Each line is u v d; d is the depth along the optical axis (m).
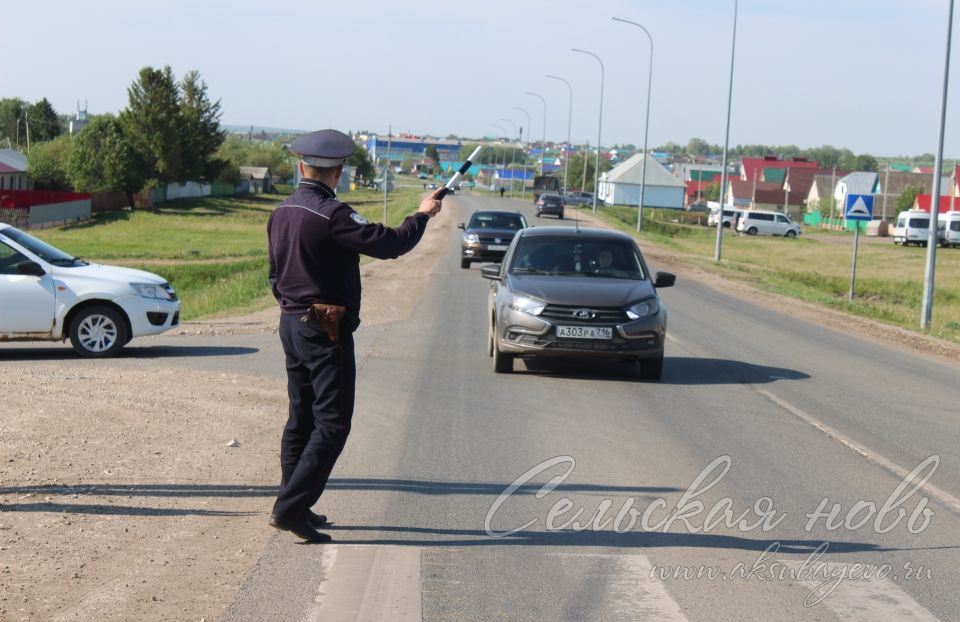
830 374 13.73
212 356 13.66
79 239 57.00
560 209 66.88
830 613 4.95
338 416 5.52
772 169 136.62
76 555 5.46
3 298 13.18
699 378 12.71
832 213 100.81
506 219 32.88
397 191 123.94
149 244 54.34
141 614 4.68
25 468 7.15
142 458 7.64
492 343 13.39
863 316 26.25
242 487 7.00
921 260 56.84
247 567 5.39
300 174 5.60
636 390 11.53
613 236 13.20
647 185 123.44
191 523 6.14
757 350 16.08
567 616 4.81
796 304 26.45
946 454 8.82
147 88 88.50
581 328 11.62
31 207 63.78
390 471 7.57
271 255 5.59
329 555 5.60
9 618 4.56
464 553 5.72
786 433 9.42
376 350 14.26
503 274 12.90
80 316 13.42
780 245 68.31
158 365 12.70
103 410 9.27
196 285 37.16
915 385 13.17
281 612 4.76
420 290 24.69
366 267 32.69
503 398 10.73
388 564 5.48
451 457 8.06
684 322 19.92
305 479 5.59
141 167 81.81
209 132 94.12
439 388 11.25
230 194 111.12
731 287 30.81
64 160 83.19
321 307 5.39
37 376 11.27
